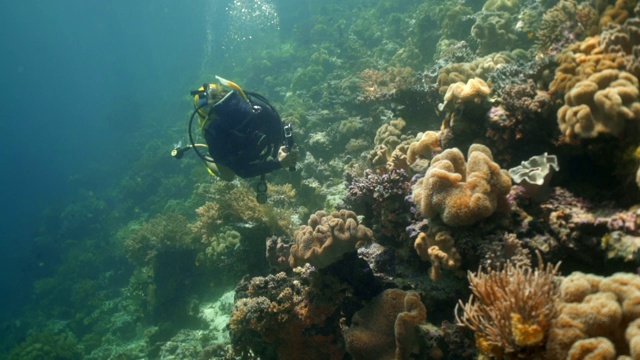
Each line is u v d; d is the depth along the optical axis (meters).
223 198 5.25
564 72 2.45
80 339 9.23
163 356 5.60
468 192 2.19
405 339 2.38
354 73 9.46
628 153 2.05
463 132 2.80
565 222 2.09
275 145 2.90
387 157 3.82
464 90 2.71
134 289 7.89
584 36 3.04
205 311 6.04
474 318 1.80
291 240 3.93
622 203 2.06
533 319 1.58
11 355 8.92
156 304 6.54
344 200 3.94
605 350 1.45
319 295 3.12
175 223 6.80
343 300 3.05
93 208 15.04
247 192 5.21
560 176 2.42
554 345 1.56
